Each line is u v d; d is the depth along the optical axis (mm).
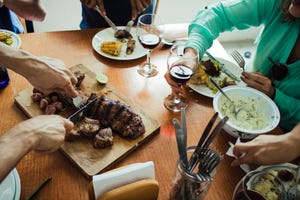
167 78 1229
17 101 1101
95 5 1511
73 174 920
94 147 982
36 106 1103
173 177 882
